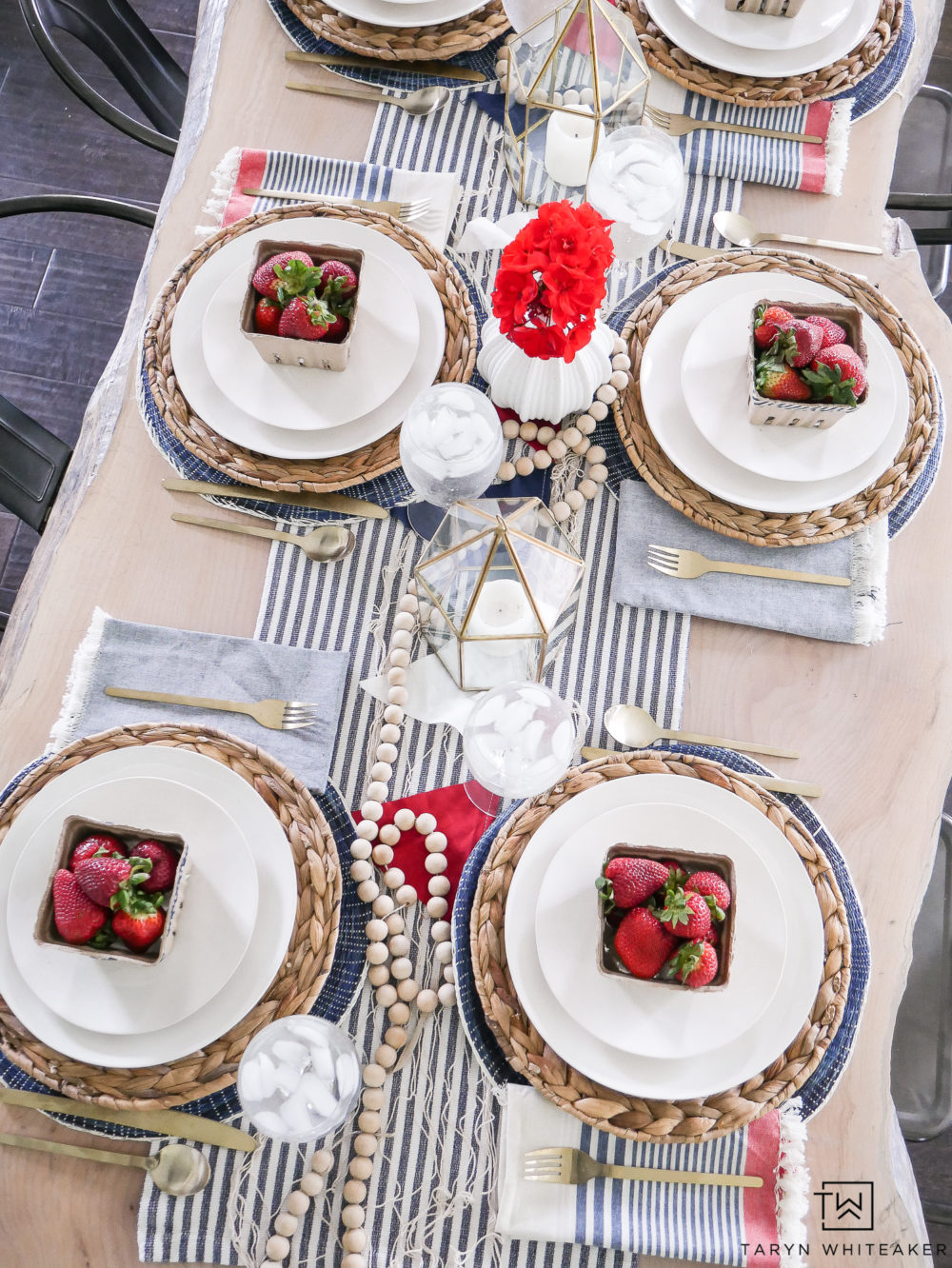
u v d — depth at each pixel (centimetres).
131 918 94
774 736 118
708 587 122
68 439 246
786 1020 103
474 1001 106
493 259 136
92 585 121
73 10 167
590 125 125
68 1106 102
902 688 120
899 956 112
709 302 128
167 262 135
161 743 109
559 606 105
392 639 120
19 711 117
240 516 125
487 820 115
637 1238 99
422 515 124
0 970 100
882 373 123
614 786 109
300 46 144
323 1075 91
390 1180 103
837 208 140
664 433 123
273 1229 100
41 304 255
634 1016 101
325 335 117
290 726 115
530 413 124
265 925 104
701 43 140
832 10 140
